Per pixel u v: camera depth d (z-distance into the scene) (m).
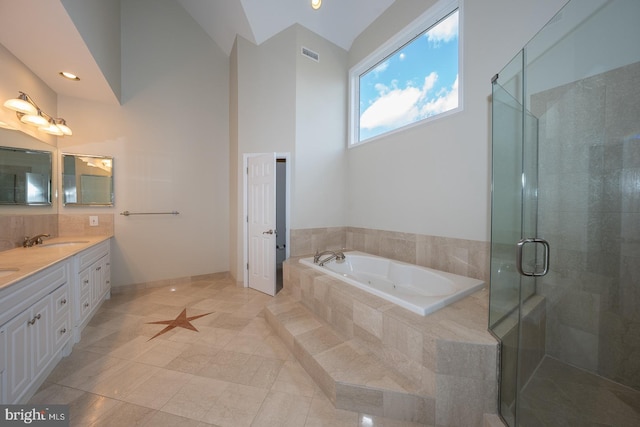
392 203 2.99
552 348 1.75
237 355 1.98
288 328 2.12
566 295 1.70
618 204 1.54
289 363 1.89
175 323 2.49
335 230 3.64
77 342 2.13
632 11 1.45
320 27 3.37
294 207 3.31
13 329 1.31
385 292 1.91
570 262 1.69
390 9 2.97
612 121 1.53
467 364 1.35
